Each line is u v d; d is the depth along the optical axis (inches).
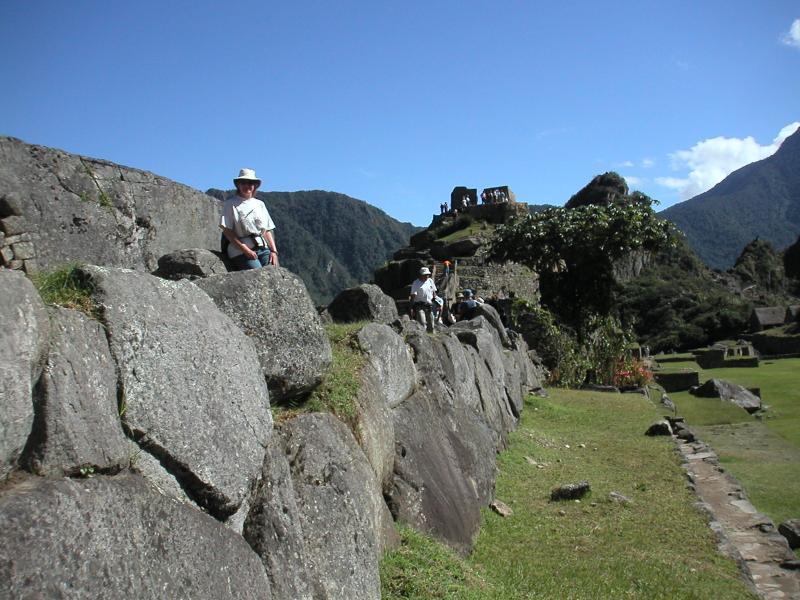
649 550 279.9
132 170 274.8
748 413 780.0
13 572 76.9
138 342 113.9
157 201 287.0
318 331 192.1
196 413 122.1
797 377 1157.7
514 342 729.0
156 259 283.9
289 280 185.0
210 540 112.0
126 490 99.3
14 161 220.4
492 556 261.9
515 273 1544.0
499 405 470.3
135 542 95.7
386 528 203.0
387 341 266.1
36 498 83.9
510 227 1274.6
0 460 83.9
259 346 169.9
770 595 250.8
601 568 254.7
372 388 229.5
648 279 3058.6
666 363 1688.0
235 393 136.7
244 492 130.6
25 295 92.1
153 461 111.9
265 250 268.1
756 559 286.7
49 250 228.1
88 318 107.0
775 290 3764.8
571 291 1182.3
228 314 165.8
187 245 309.4
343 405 201.3
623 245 1153.4
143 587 92.9
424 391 311.0
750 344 2208.4
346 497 171.2
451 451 297.3
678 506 339.6
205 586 105.4
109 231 255.8
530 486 369.1
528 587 231.6
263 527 133.8
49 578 80.1
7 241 208.5
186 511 110.3
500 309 976.9
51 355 95.3
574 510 330.3
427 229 2047.2
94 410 99.7
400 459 243.1
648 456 452.4
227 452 127.6
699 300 2817.4
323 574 147.6
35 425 91.0
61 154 240.1
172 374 119.3
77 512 88.2
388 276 1402.6
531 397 666.2
